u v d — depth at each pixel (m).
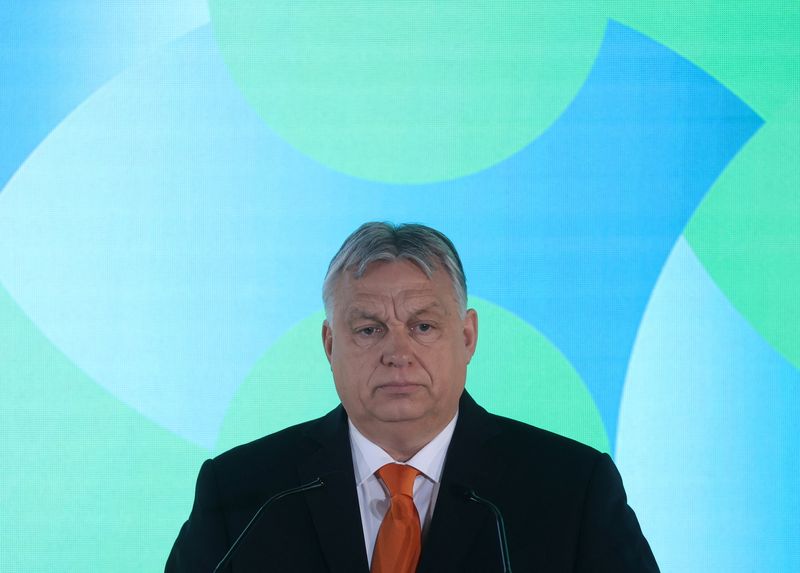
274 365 10.25
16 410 10.14
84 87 10.34
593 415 10.13
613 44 10.34
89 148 10.31
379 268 6.62
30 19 10.39
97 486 10.14
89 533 10.12
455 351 6.70
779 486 9.98
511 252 10.27
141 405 10.20
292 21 10.39
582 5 10.36
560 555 6.55
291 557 6.69
